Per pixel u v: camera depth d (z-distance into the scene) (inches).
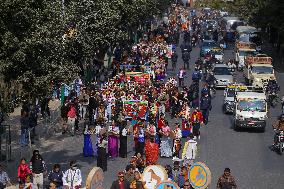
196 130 1673.2
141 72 2236.7
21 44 1096.8
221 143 1658.5
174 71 2719.0
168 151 1485.0
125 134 1478.8
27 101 1213.1
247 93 1868.8
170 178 1131.9
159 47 2913.4
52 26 1155.9
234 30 3855.8
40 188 1159.6
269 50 3543.3
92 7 1859.0
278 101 2242.9
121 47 2706.7
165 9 4409.5
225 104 2041.1
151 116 1670.8
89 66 2127.2
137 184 1042.1
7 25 1087.6
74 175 1090.1
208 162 1465.3
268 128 1861.5
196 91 2017.7
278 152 1581.0
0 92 1107.9
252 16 3567.9
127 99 1841.8
